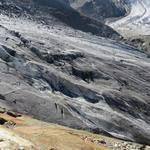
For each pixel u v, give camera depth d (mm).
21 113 73688
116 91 103938
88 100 93812
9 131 41719
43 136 47531
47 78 92688
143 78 126000
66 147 46031
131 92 109188
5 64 88750
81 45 139000
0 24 128625
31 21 167250
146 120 97938
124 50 167250
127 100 102312
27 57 99312
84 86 96812
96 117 85062
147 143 85812
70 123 77438
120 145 60906
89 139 54938
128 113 97062
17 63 92500
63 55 113812
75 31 180500
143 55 172750
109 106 95250
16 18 160000
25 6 193250
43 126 54938
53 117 76625
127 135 85125
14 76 85250
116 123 86938
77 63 114500
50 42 122938
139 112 100125
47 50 112438
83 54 122500
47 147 43938
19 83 82812
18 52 99000
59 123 76125
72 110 82062
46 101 79188
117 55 145125
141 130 89000
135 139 85750
